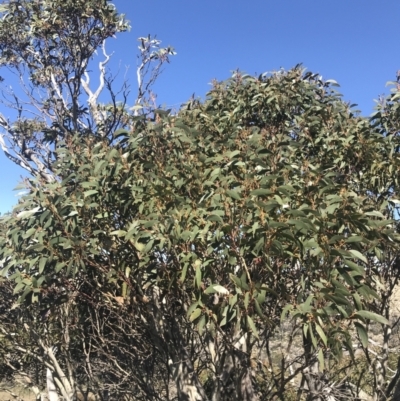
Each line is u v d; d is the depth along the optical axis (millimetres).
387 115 4668
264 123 5031
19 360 7113
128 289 3479
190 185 3227
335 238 2641
